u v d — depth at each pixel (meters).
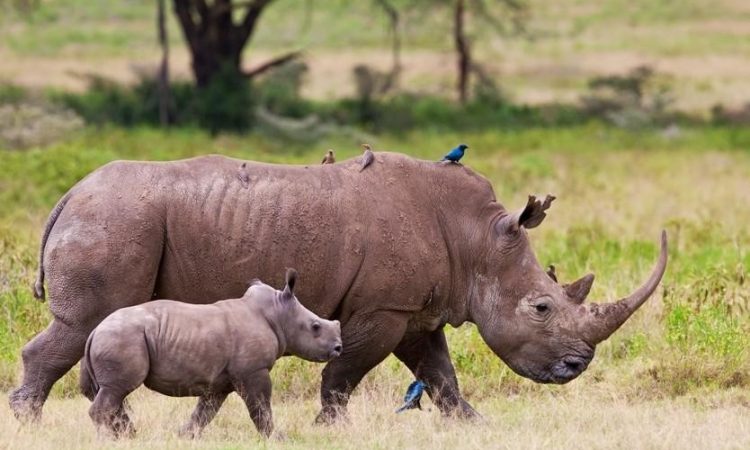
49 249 32.91
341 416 34.41
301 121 133.88
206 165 34.03
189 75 174.50
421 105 155.25
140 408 36.00
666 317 43.69
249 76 143.12
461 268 35.53
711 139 133.38
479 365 40.97
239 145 120.44
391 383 39.31
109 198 32.97
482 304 35.56
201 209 33.41
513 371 36.69
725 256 56.91
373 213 34.31
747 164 110.62
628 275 51.56
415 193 35.09
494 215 35.75
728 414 35.34
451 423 35.00
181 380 30.73
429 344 36.66
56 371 32.88
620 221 70.31
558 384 36.97
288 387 39.44
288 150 122.25
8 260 47.62
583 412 36.00
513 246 35.38
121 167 33.56
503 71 196.38
